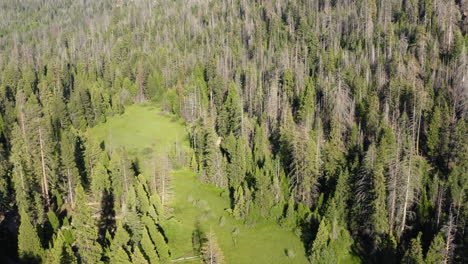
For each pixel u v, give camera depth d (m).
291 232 76.94
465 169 82.56
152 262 62.19
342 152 88.69
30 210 69.62
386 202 70.44
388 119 99.12
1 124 103.50
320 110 109.19
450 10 141.12
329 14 167.38
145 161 104.56
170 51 181.62
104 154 89.75
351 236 73.38
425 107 101.06
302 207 78.38
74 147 90.88
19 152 76.31
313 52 143.12
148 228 66.44
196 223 79.62
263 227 78.69
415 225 69.81
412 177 69.19
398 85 107.19
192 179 98.25
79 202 59.81
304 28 158.12
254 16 196.00
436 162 92.19
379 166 69.12
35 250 58.69
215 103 131.75
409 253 60.78
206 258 63.19
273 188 81.88
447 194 73.31
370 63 130.25
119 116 138.88
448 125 91.25
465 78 108.94
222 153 104.25
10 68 149.88
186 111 130.75
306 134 86.06
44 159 79.44
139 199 74.94
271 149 101.56
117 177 80.94
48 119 106.88
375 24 153.25
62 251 55.12
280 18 184.00
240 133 104.94
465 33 137.12
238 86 132.50
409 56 127.94
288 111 103.56
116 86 152.50
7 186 76.38
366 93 110.38
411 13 150.25
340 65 129.62
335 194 74.38
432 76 114.88
